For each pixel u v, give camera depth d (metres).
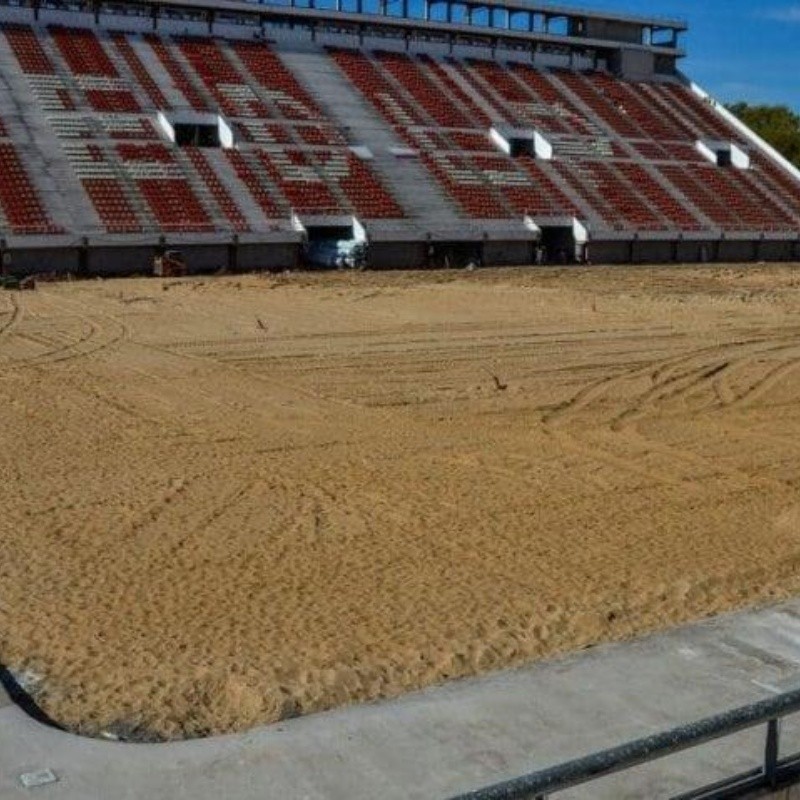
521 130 69.25
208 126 60.41
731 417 20.67
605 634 10.13
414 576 11.59
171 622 10.16
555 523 13.69
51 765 7.36
